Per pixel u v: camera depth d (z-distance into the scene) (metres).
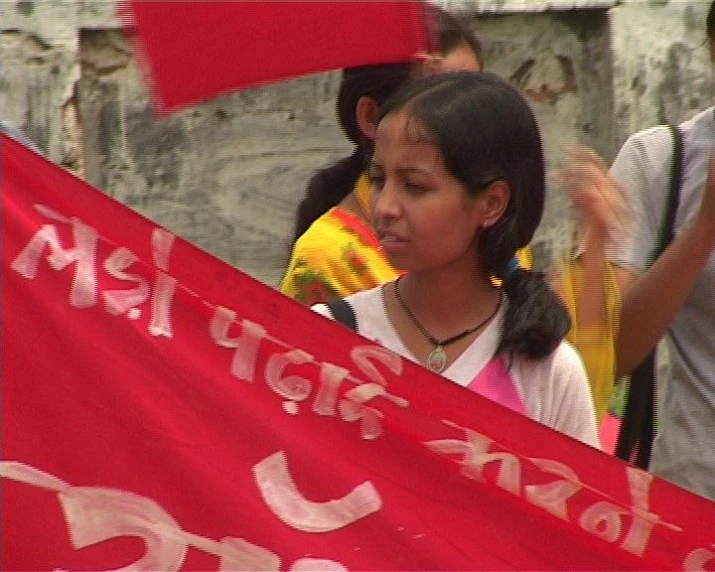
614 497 8.23
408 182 8.75
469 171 8.72
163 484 7.89
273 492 7.99
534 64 17.95
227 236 17.06
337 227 10.48
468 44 10.94
